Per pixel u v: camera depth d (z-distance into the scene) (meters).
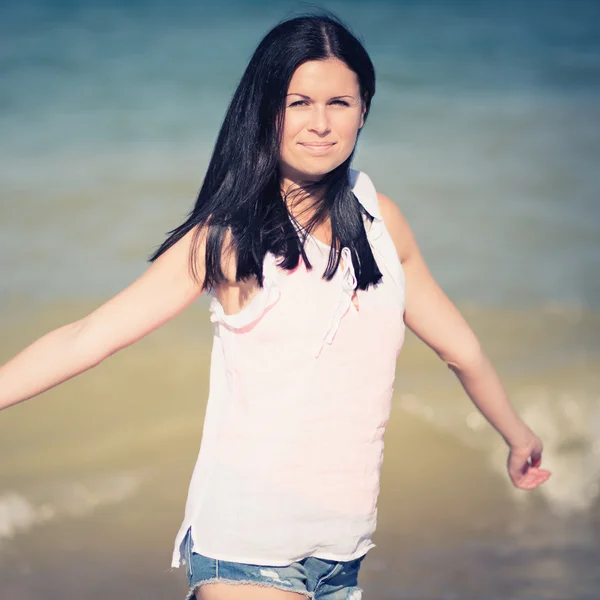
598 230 25.86
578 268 23.30
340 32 5.46
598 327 19.92
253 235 5.46
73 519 12.96
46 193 27.42
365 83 5.57
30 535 12.58
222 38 46.81
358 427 5.64
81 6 51.00
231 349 5.62
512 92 40.09
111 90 38.44
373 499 5.82
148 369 17.12
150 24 48.56
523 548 12.44
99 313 5.55
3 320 19.41
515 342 19.12
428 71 42.97
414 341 18.56
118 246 23.91
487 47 46.53
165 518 13.06
